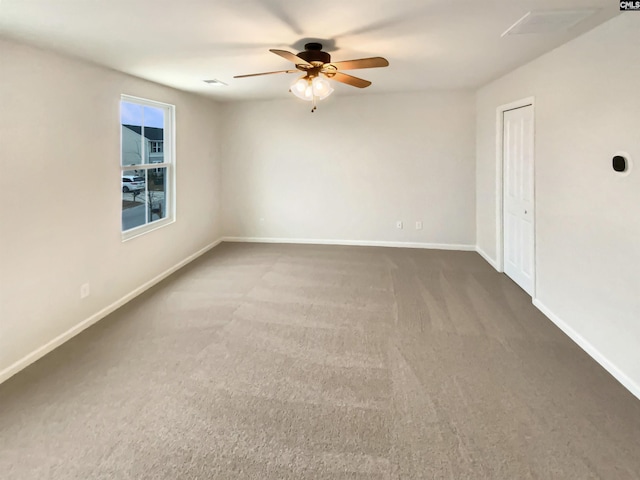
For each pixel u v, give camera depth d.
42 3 2.05
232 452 1.88
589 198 2.78
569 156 3.05
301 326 3.30
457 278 4.56
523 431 2.01
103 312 3.52
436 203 5.91
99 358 2.78
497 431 2.02
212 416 2.15
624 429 2.02
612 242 2.53
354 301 3.86
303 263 5.22
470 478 1.72
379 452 1.88
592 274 2.76
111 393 2.36
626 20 2.35
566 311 3.13
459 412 2.17
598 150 2.66
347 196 6.15
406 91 5.54
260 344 2.99
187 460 1.83
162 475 1.74
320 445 1.93
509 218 4.53
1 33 2.47
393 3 2.17
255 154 6.30
